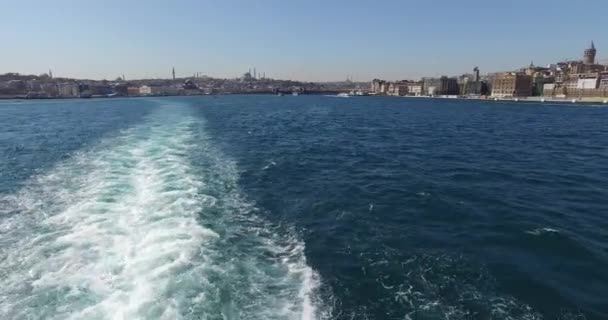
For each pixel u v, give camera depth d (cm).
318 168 2383
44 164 2322
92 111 8438
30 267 955
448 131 4912
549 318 830
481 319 821
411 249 1170
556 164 2595
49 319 751
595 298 908
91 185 1727
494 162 2658
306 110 9962
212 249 1080
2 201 1520
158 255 1012
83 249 1046
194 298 830
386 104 15088
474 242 1228
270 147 3241
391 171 2320
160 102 14412
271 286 917
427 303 877
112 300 806
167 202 1472
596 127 5534
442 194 1783
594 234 1298
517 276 1004
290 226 1349
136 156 2483
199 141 3353
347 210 1541
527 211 1540
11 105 12294
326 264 1059
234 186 1836
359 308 855
